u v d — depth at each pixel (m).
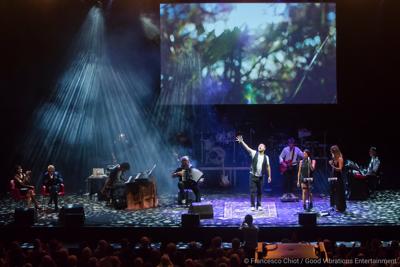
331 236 13.66
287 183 17.23
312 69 19.39
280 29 19.33
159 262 9.99
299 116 20.64
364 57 20.12
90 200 17.75
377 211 15.37
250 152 15.94
